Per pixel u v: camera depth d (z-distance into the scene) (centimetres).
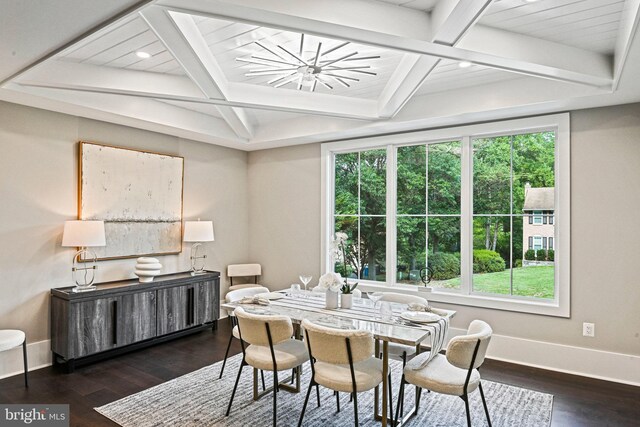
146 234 450
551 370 356
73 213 387
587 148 349
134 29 257
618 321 335
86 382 325
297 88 361
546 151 381
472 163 417
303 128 480
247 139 527
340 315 285
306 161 527
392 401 282
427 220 445
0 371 334
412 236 454
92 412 275
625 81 280
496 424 263
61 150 378
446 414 276
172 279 431
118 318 378
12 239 346
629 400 297
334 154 516
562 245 358
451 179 432
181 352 402
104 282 410
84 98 356
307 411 280
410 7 224
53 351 359
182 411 277
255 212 577
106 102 372
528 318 373
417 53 248
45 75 296
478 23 245
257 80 352
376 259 479
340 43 281
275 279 557
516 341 377
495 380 334
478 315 399
